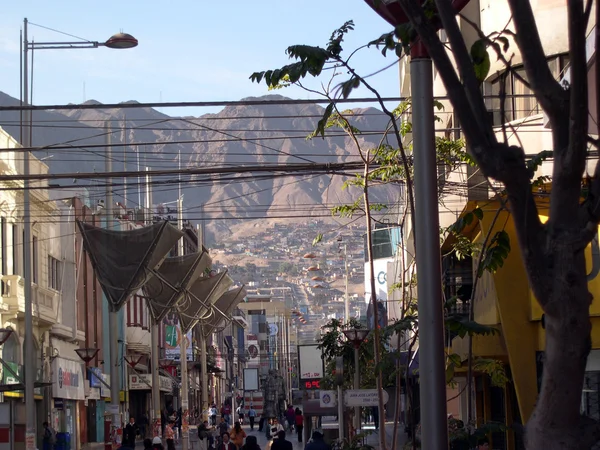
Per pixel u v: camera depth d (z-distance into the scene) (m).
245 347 148.00
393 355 14.36
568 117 6.59
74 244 53.97
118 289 36.53
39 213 46.56
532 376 19.27
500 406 25.59
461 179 21.80
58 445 47.00
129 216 69.06
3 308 41.12
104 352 63.03
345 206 17.73
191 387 96.12
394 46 9.84
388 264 58.53
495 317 20.75
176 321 87.81
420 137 9.34
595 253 17.95
